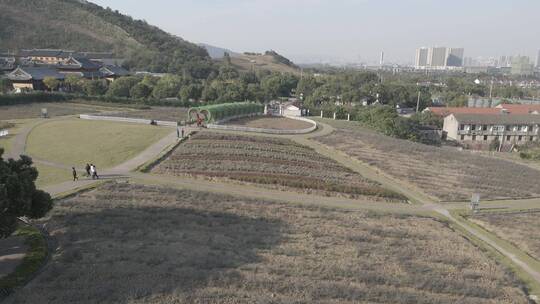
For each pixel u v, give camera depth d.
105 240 31.83
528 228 44.38
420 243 37.72
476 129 117.31
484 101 176.50
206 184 50.59
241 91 144.75
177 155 60.06
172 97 140.62
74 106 115.38
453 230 43.12
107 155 59.78
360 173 61.56
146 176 51.56
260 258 31.20
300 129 88.25
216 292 25.28
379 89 181.88
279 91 197.25
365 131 103.06
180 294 24.59
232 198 45.78
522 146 113.00
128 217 36.91
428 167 67.69
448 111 135.62
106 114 98.56
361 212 45.50
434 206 50.91
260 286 26.72
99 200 41.41
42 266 27.31
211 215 39.75
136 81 141.62
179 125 82.19
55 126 79.00
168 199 43.06
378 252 34.62
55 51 192.12
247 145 68.12
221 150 63.88
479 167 70.62
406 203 51.12
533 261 36.81
